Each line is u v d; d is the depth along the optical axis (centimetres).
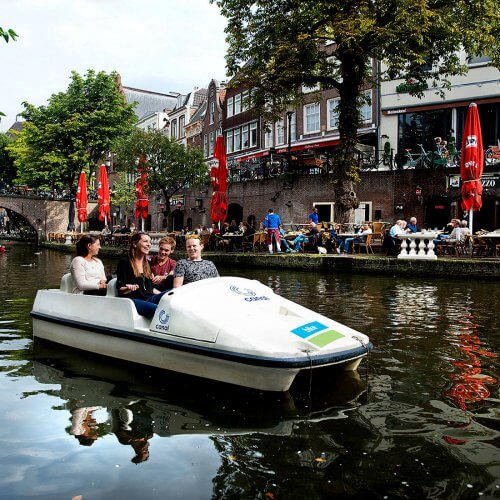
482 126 2252
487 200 2089
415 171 2216
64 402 395
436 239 1529
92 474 283
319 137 2902
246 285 489
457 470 283
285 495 259
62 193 4772
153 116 5375
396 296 956
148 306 490
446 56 1853
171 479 276
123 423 354
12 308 831
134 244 545
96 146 4009
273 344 398
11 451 312
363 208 2339
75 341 556
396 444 316
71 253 2797
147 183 2847
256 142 3444
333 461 295
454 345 566
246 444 319
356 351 421
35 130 3806
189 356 436
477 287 1095
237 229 2280
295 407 380
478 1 1603
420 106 2372
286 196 2667
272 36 1758
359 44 1680
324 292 1020
